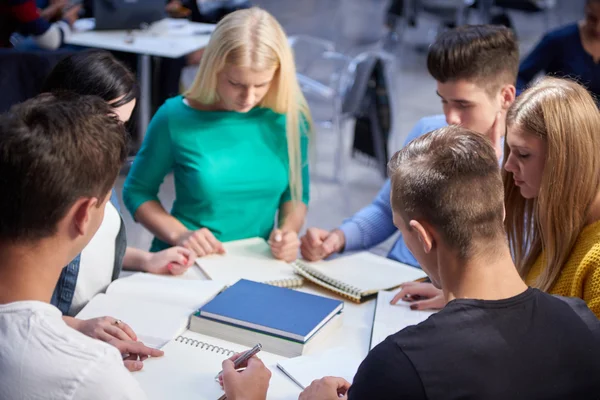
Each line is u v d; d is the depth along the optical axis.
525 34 7.78
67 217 1.05
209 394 1.38
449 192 1.08
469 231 1.08
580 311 1.12
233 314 1.60
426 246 1.11
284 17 7.54
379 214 2.30
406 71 6.86
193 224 2.29
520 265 1.69
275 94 2.25
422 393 0.99
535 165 1.49
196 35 4.37
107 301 1.71
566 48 3.52
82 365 1.00
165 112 2.26
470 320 1.04
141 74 4.08
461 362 1.01
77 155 1.03
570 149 1.44
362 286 1.87
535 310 1.07
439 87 2.03
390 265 2.02
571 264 1.49
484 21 6.46
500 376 1.01
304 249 2.08
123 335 1.51
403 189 1.12
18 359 1.00
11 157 1.01
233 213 2.27
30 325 1.01
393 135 4.94
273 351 1.56
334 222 4.02
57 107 1.07
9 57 3.42
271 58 2.11
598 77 3.48
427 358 1.01
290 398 1.39
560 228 1.48
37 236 1.03
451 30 2.05
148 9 4.35
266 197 2.31
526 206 1.67
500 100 2.01
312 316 1.62
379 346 1.04
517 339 1.04
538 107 1.46
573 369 1.06
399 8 5.80
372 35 4.48
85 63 1.72
